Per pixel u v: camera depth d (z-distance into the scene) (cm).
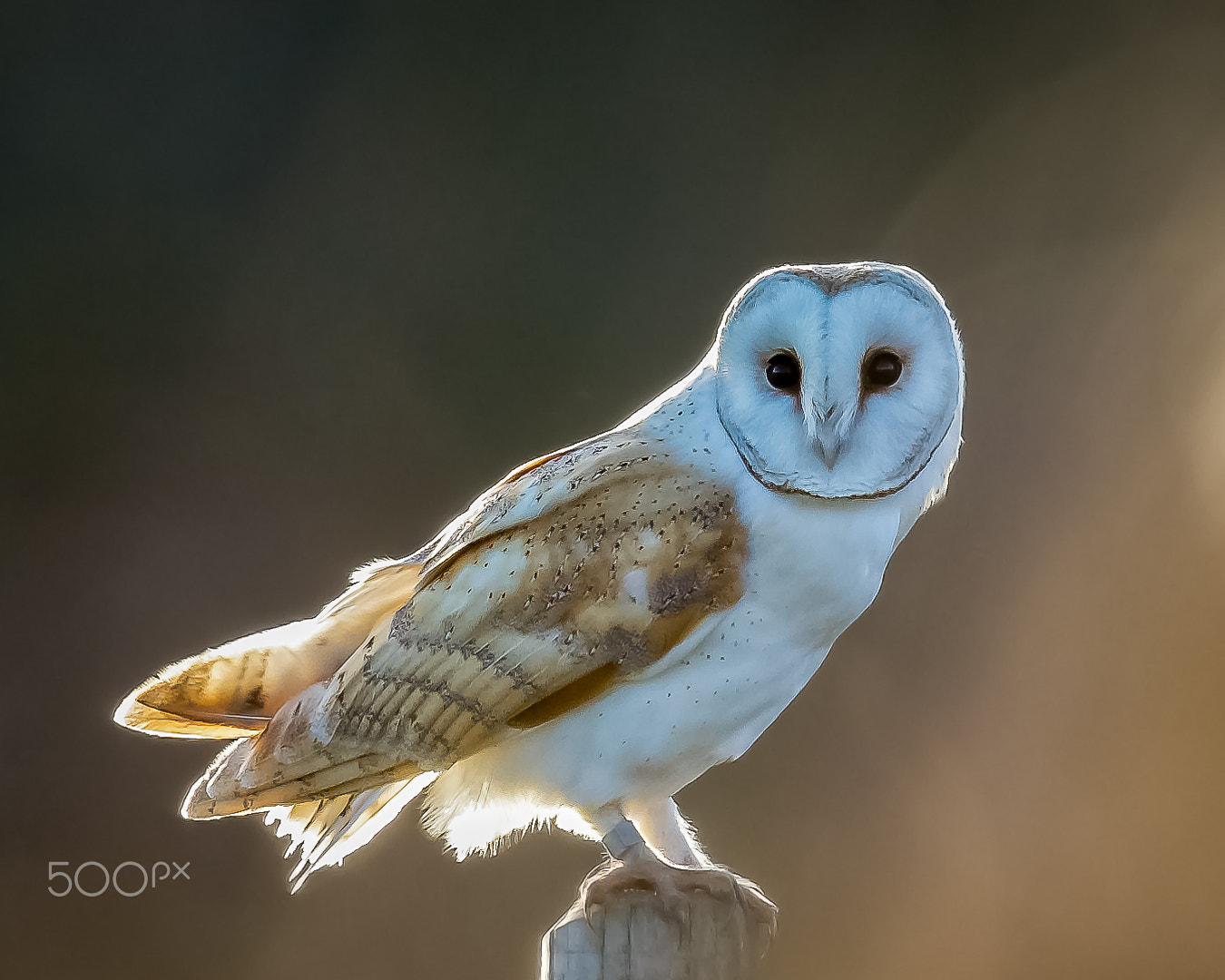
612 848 688
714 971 680
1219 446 1166
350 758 690
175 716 694
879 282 685
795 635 687
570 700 687
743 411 686
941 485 691
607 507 687
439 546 692
